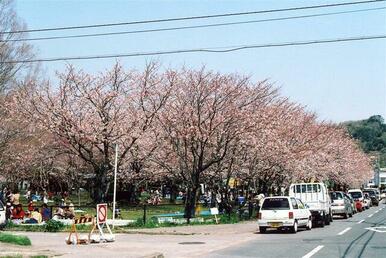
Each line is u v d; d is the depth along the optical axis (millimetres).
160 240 19141
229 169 31938
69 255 13266
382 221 30953
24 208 35750
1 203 23688
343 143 57656
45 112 28359
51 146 34594
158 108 29516
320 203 26375
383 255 13914
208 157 31375
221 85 29453
